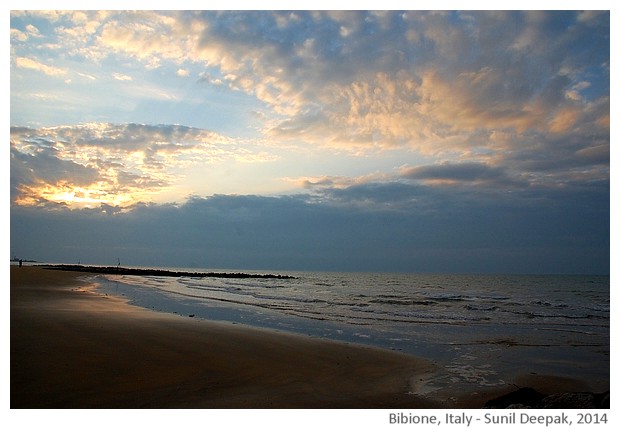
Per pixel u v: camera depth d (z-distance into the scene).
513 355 11.12
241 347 10.51
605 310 23.03
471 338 13.67
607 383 8.52
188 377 7.68
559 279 87.56
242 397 6.84
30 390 6.45
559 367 9.85
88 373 7.37
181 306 21.62
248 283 57.12
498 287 50.88
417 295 34.56
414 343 12.70
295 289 42.09
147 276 70.31
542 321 18.11
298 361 9.52
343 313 20.33
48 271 54.81
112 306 18.22
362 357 10.34
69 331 10.91
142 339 10.49
